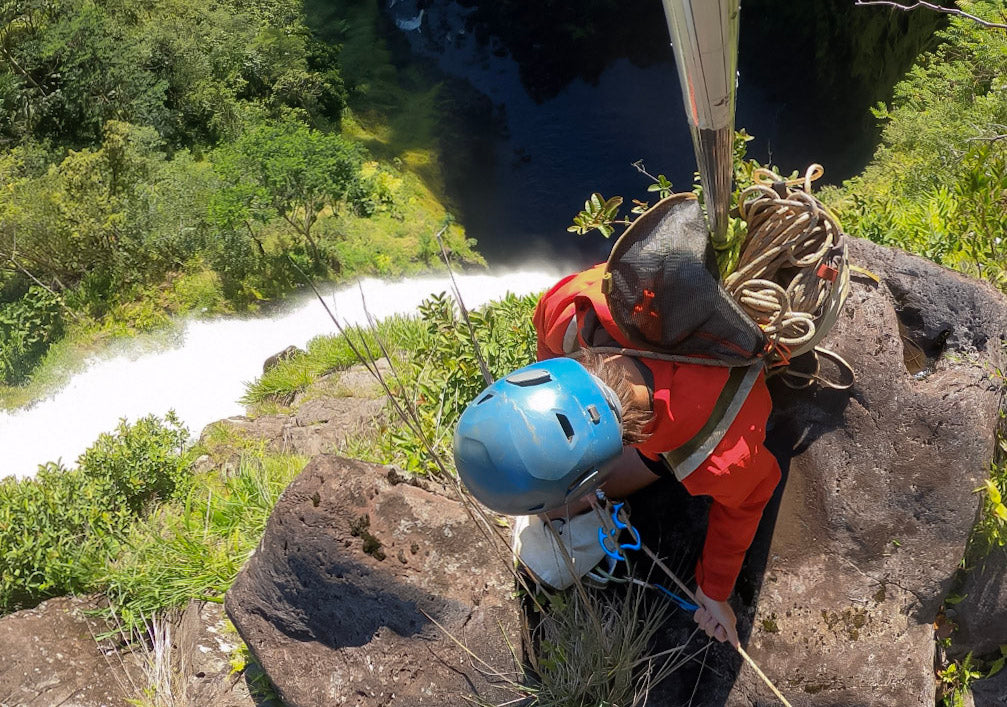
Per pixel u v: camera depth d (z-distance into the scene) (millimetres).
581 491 2398
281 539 3170
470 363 4105
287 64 38844
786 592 3094
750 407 2594
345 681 3080
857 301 3412
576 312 2748
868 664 2988
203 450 8773
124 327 26781
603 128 44438
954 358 3484
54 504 5910
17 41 33094
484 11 45219
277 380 11312
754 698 2957
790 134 40469
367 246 31766
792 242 2668
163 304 27672
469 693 2980
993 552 3473
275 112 37812
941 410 3223
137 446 6805
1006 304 3551
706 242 2449
